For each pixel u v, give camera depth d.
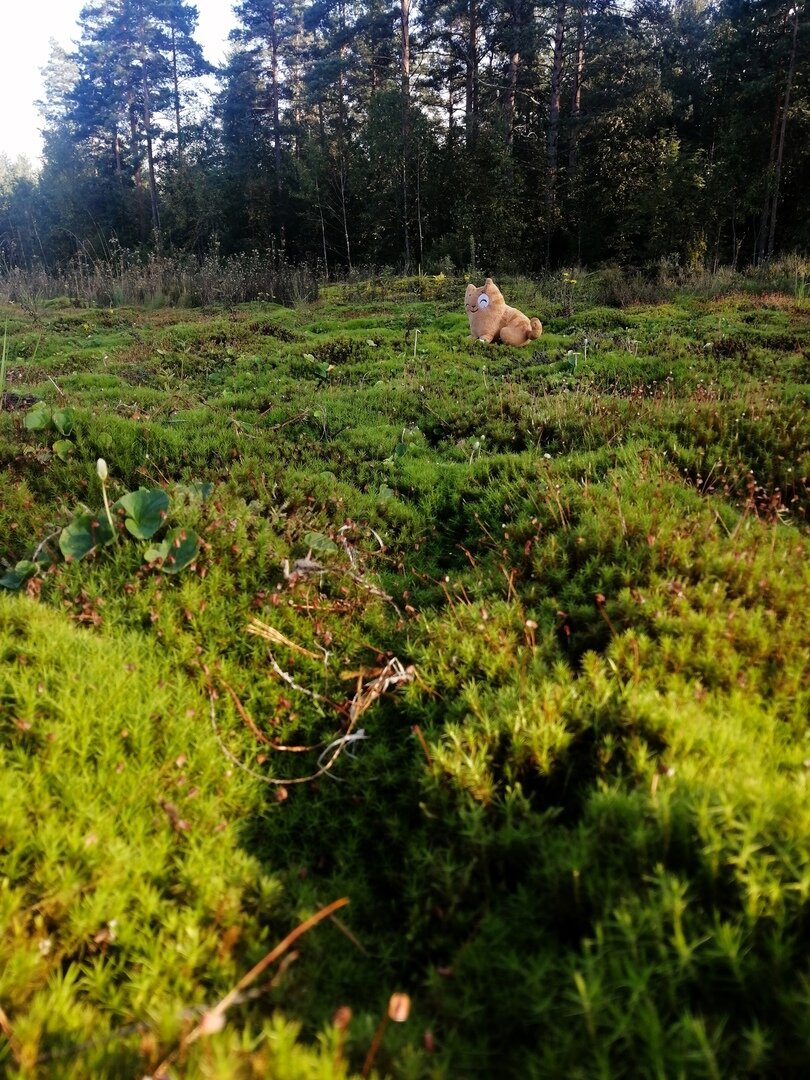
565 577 3.52
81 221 39.56
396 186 28.91
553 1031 1.46
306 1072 1.33
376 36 30.59
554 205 27.39
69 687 2.40
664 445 5.27
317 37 39.56
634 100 27.30
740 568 3.17
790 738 2.29
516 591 3.51
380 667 3.06
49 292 19.72
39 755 2.13
